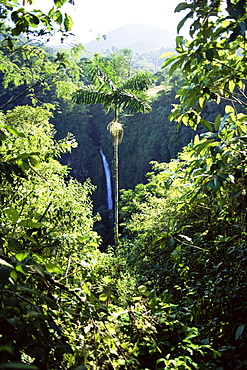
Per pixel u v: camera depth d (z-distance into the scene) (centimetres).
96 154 4150
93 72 1235
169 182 233
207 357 236
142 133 3850
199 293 292
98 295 178
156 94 4091
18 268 104
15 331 102
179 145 3300
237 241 267
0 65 470
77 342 152
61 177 554
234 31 148
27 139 418
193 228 359
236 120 205
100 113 4456
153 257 484
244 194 198
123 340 178
